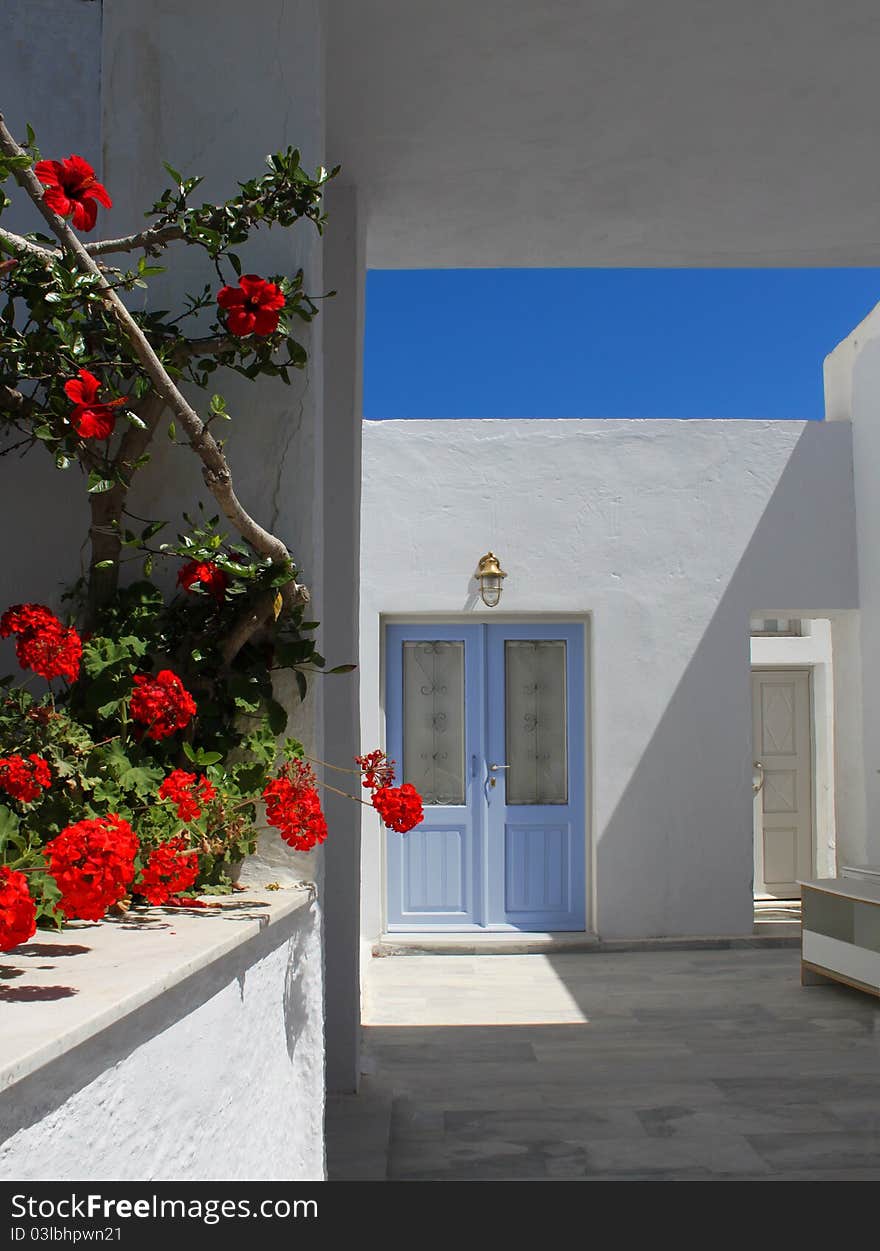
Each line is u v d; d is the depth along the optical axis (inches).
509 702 298.4
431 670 298.0
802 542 296.8
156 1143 54.1
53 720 80.2
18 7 116.7
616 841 288.8
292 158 88.7
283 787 83.2
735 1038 200.5
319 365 101.1
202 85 101.9
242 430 98.0
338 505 161.3
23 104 116.0
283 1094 80.4
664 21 123.1
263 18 102.3
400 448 292.4
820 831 341.1
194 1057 60.2
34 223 111.0
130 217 101.0
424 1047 194.2
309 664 93.7
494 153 151.0
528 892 294.7
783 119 143.6
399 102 138.3
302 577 96.7
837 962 232.8
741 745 292.0
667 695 291.7
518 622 298.7
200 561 87.0
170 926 69.0
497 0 119.3
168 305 99.4
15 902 50.7
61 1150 43.8
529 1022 212.7
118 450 94.3
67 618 93.0
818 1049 193.3
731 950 284.4
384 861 292.8
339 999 158.7
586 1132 151.0
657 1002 228.7
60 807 77.5
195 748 90.9
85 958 57.9
